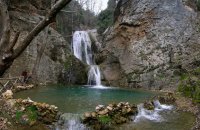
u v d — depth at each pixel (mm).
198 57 17953
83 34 27438
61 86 19250
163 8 20531
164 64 19031
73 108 10703
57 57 21141
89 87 19547
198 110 11367
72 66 21562
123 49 21922
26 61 18562
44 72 19641
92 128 8898
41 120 9055
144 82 19344
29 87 16328
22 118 8805
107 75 22016
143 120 10156
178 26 19625
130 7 22078
